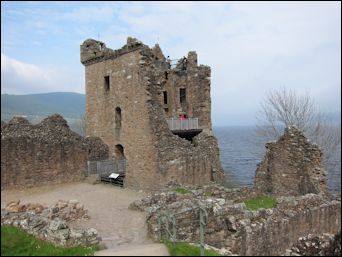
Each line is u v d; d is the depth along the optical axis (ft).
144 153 91.25
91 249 42.98
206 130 114.11
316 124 143.13
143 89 90.74
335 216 69.97
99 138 106.32
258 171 86.17
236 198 73.72
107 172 96.94
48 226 46.88
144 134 91.04
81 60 113.60
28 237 43.96
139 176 92.89
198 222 53.16
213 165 103.24
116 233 53.98
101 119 107.65
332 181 171.42
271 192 83.05
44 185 87.92
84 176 96.99
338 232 65.82
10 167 81.05
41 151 87.40
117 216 63.77
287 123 140.36
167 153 89.10
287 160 80.43
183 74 121.90
